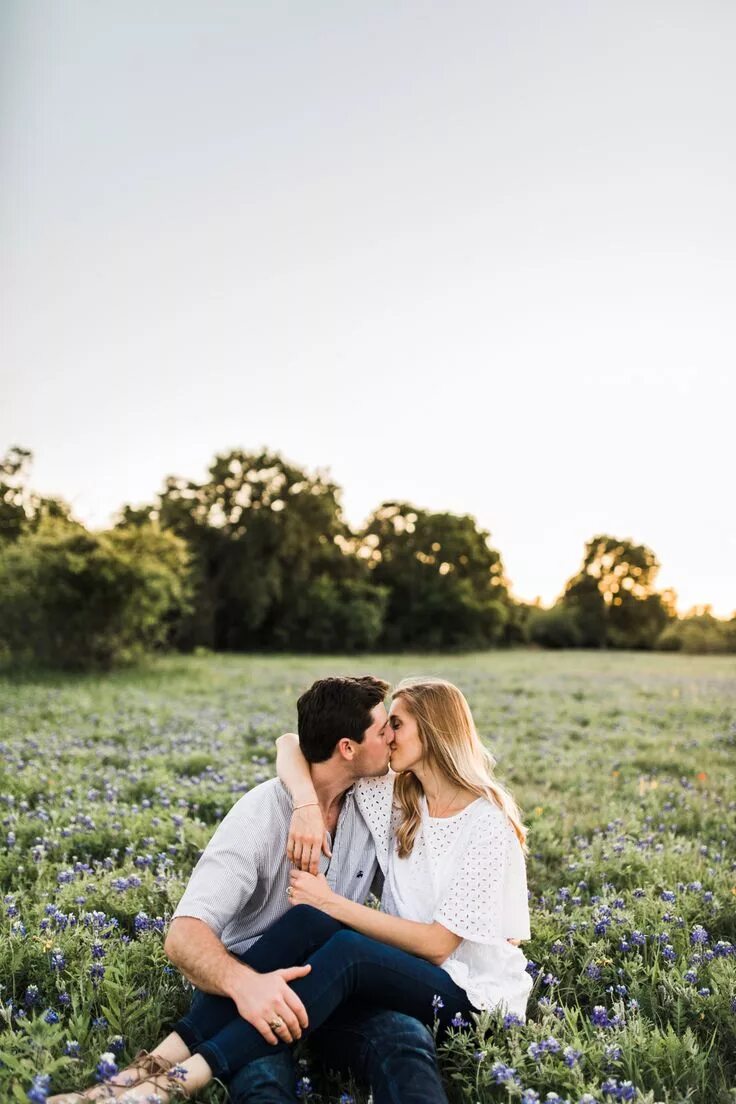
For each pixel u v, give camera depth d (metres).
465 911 3.45
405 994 3.27
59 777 7.95
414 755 3.64
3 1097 2.84
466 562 63.78
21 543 24.64
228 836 3.53
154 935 4.18
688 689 21.31
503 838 3.56
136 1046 3.32
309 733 3.64
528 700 17.73
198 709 14.70
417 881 3.67
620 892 5.13
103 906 4.68
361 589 54.06
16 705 14.63
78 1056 3.14
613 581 78.12
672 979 3.90
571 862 5.71
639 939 4.21
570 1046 3.18
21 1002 3.63
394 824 3.83
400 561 62.03
